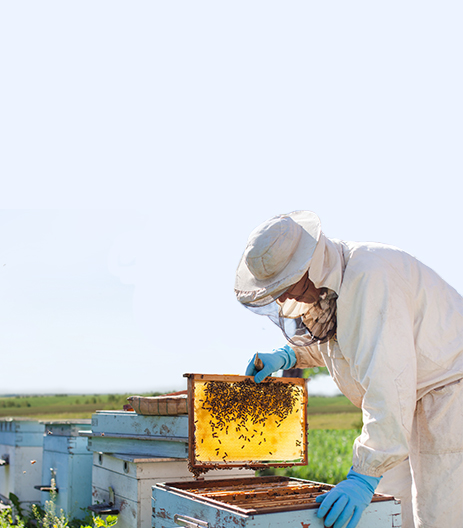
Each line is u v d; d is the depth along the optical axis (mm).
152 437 3514
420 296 2508
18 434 5531
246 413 2701
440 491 2455
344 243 2695
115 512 3643
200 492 2326
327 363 2838
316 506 1996
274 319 2686
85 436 4309
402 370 2223
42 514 4914
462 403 2471
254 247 2395
